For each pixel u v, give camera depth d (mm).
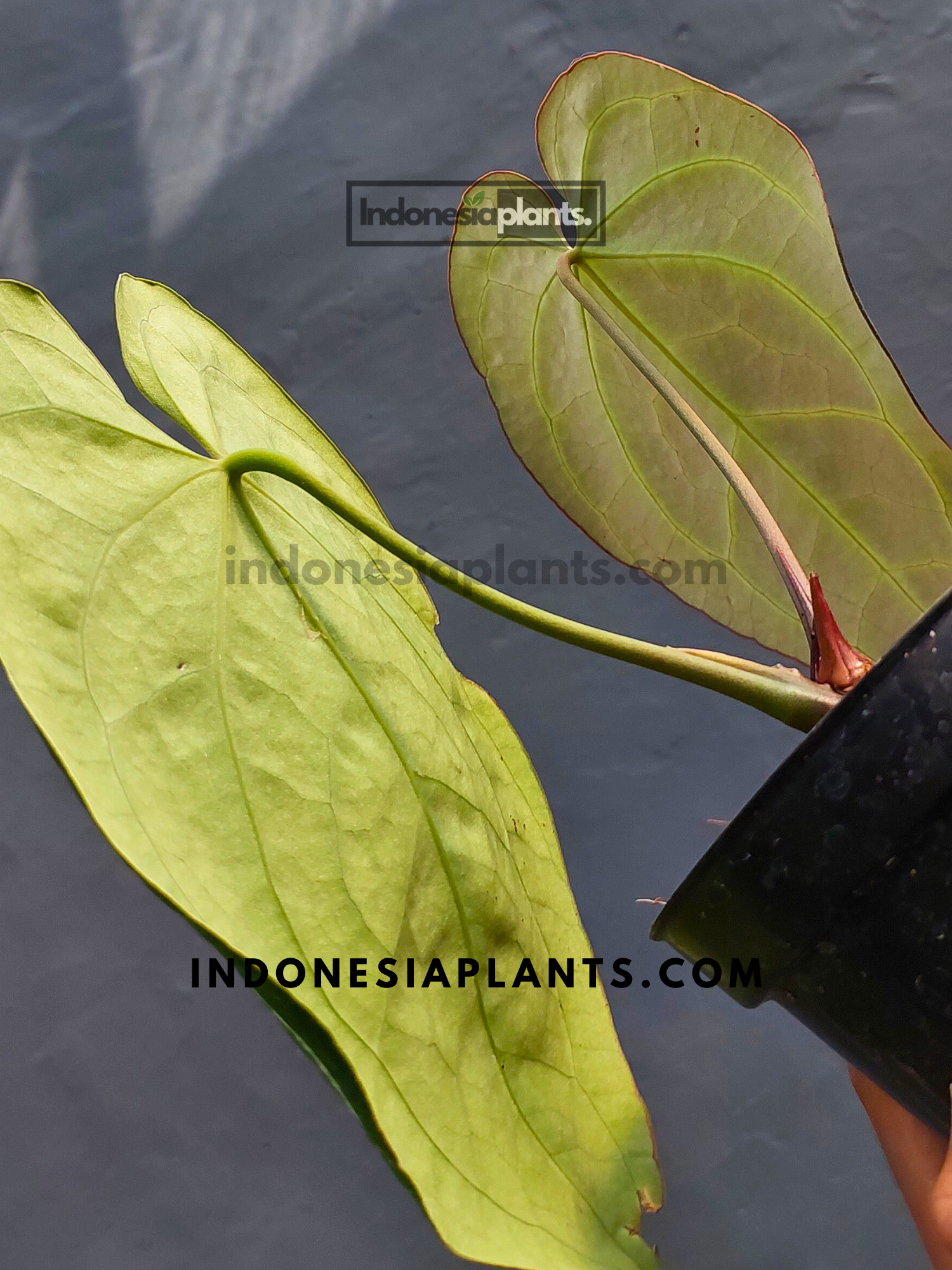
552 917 542
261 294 778
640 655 495
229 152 796
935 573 572
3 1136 684
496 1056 489
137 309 523
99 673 453
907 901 460
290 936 454
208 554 482
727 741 705
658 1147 653
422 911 482
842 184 736
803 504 583
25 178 802
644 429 590
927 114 735
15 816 725
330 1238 667
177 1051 691
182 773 456
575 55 767
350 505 497
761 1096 659
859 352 556
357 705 491
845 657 492
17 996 699
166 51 811
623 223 561
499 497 750
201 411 517
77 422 477
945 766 453
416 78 788
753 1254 638
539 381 586
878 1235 639
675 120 544
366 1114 450
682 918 476
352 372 769
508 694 723
